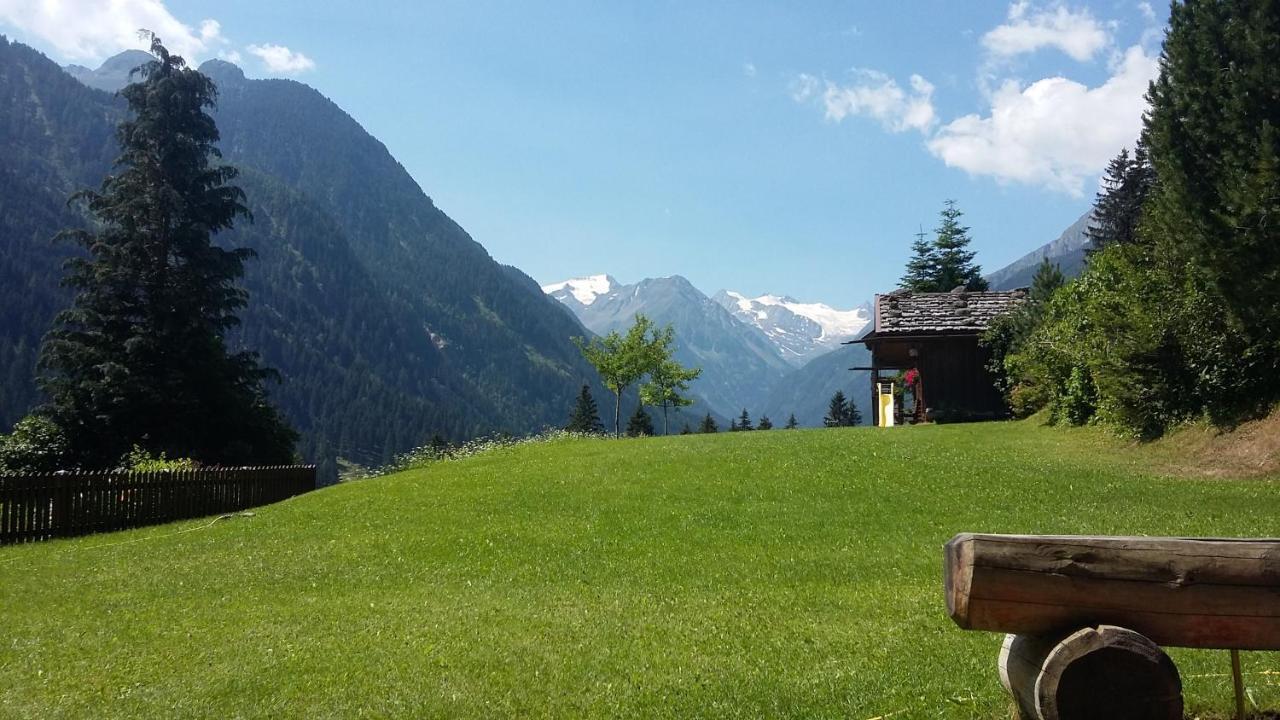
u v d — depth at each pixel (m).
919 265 86.62
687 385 60.88
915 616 8.94
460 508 17.39
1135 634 4.76
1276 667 6.79
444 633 9.08
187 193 41.44
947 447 21.77
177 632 9.55
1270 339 17.89
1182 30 18.50
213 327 41.09
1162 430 20.02
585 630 8.99
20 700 7.34
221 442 38.97
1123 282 21.70
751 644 8.23
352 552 14.14
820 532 13.71
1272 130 16.41
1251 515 13.27
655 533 14.23
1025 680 5.14
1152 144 19.58
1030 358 26.88
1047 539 4.94
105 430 35.72
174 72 41.44
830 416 115.62
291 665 8.07
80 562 14.52
